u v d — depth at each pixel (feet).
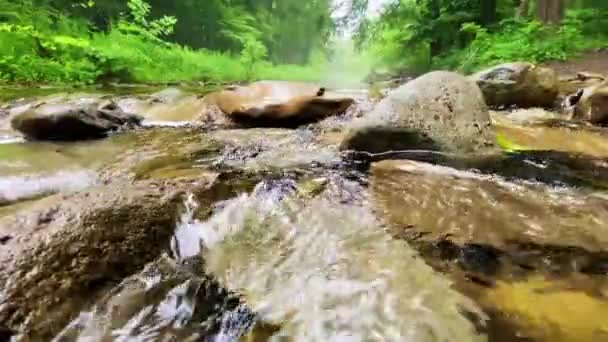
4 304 4.90
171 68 40.70
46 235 6.12
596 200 8.73
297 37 112.68
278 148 12.89
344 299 5.69
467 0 53.11
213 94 19.29
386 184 9.63
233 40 77.25
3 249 5.73
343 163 11.27
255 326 5.23
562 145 12.87
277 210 8.23
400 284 6.01
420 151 11.68
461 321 5.22
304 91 18.13
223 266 6.45
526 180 9.98
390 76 60.70
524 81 19.53
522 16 50.90
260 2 95.04
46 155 11.77
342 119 16.81
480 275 6.23
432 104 12.12
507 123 15.80
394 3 72.38
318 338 5.01
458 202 8.61
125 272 5.93
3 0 33.37
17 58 27.78
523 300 5.64
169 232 6.93
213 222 7.55
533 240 7.10
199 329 5.21
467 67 42.01
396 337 4.98
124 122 16.29
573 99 19.04
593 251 6.77
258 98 17.47
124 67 33.60
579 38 39.40
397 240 7.22
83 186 9.28
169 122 17.22
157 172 10.25
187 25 68.49
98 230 6.44
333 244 7.11
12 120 14.14
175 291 5.78
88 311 5.26
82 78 29.78
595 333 4.97
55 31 34.88
